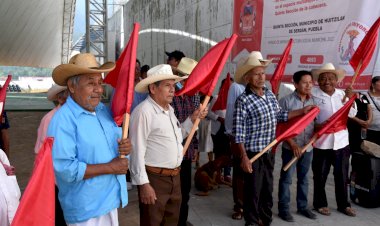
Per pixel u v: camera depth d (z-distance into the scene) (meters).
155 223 2.75
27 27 20.44
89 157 2.01
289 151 4.05
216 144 5.12
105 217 2.13
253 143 3.48
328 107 4.15
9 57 24.38
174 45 13.82
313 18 5.18
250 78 3.46
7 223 1.60
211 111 5.02
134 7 20.66
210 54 2.92
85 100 2.02
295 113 3.77
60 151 1.91
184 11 12.46
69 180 1.93
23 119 12.49
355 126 4.95
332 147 4.14
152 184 2.73
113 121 2.24
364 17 4.50
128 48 2.25
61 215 2.72
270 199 3.69
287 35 5.69
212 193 4.99
